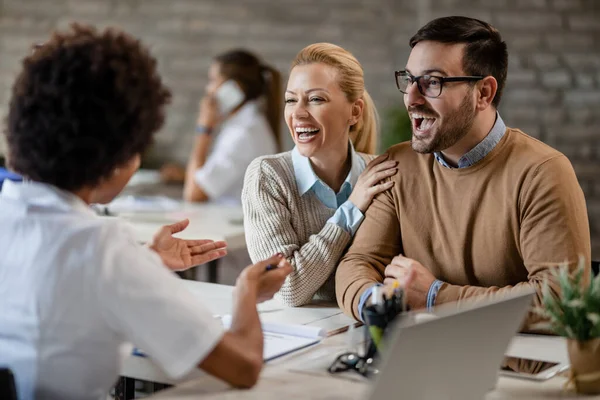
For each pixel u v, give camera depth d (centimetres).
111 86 158
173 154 691
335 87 238
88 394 161
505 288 209
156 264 162
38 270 158
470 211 221
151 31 684
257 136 505
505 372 179
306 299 237
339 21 652
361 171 250
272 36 664
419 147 219
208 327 157
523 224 214
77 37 163
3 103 704
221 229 376
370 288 214
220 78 512
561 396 166
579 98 605
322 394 165
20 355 160
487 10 614
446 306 154
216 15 673
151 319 154
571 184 214
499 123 221
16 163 163
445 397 153
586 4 600
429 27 216
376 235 234
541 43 607
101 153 159
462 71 213
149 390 262
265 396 163
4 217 163
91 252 156
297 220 245
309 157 245
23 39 699
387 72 647
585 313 164
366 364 178
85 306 156
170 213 432
